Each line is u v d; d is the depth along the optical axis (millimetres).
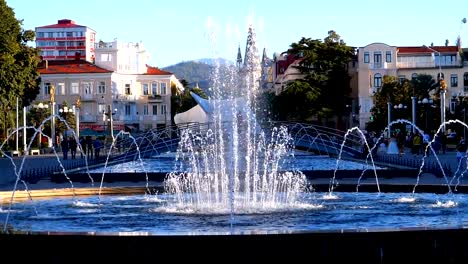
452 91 81000
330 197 17641
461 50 83062
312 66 74750
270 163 33094
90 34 137750
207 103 47844
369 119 77688
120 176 22938
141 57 91688
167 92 90812
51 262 8086
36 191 18266
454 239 8047
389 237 7930
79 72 86125
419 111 65938
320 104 71500
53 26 135250
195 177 22297
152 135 41000
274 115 73500
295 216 13805
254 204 16062
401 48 83500
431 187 18406
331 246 7875
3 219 13672
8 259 8203
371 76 81562
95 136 69750
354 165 30531
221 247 7848
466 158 30656
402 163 29484
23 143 55375
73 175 23109
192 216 13992
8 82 52969
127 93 89625
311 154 41469
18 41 55781
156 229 12039
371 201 16609
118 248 7945
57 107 83000
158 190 19641
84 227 12383
